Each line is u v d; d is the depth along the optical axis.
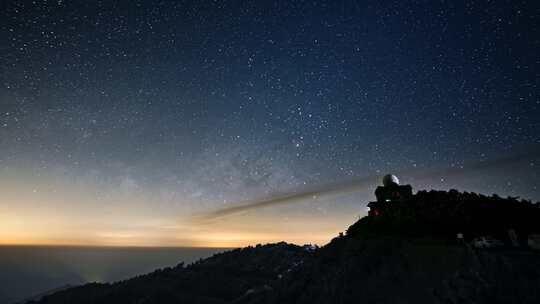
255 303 47.66
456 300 27.25
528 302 24.94
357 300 32.72
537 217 37.31
